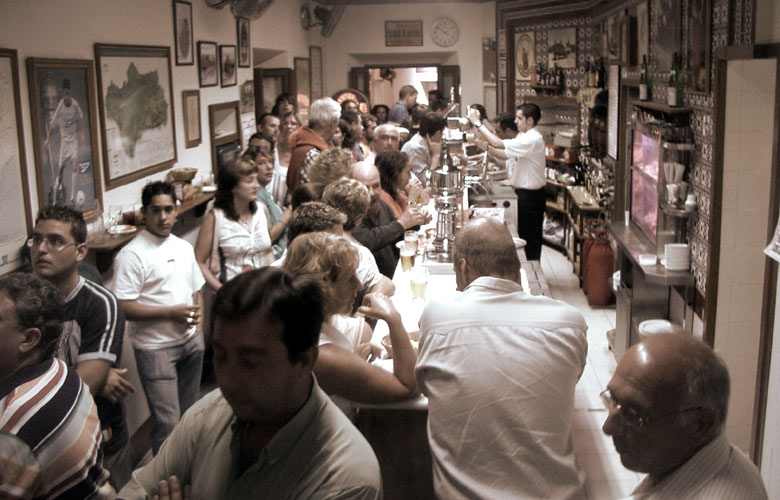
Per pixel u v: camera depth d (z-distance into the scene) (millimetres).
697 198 4457
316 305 1396
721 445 1411
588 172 8047
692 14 4465
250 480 1423
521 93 10266
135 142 4789
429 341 2398
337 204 3420
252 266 4277
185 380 3830
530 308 2383
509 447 2260
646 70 5715
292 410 1405
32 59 3480
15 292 1871
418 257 4148
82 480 1841
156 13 5191
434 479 2389
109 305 2764
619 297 5414
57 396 1831
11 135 3320
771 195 3516
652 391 1378
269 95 9531
